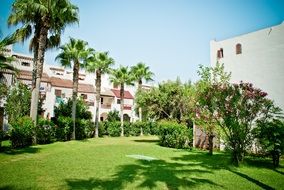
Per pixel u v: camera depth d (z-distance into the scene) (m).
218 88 14.12
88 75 52.56
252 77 20.56
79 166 11.40
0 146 16.20
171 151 19.12
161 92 27.05
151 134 43.31
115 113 47.75
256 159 15.53
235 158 13.43
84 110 35.47
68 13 21.12
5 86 25.47
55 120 27.48
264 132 13.30
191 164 13.06
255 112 13.35
